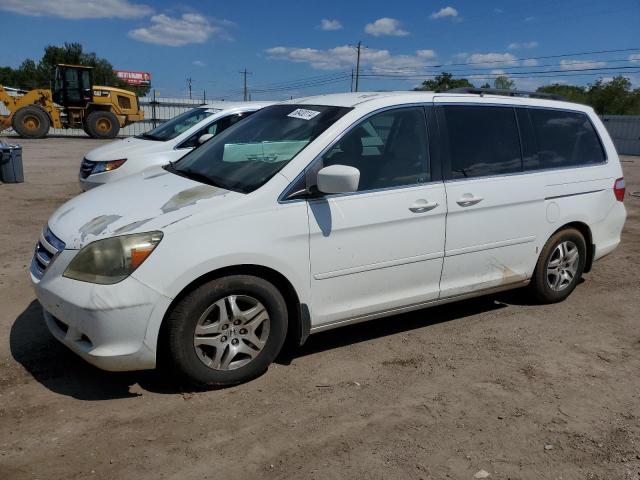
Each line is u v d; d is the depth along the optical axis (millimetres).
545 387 3766
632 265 6738
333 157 3799
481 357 4172
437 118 4316
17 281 5375
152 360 3281
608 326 4844
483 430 3248
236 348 3531
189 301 3305
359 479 2795
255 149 4004
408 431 3211
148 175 4387
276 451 2988
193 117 8844
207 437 3082
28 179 12562
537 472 2906
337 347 4250
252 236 3420
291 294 3688
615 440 3197
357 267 3869
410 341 4406
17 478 2703
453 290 4426
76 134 31219
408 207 4000
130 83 84938
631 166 22188
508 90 5043
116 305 3121
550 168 4918
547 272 5094
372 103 4066
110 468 2807
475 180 4383
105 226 3322
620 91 53500
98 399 3410
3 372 3674
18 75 82438
